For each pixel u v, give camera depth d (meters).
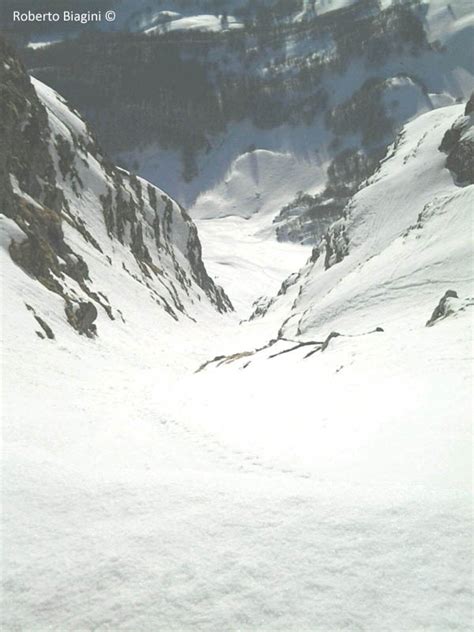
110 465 11.22
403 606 4.58
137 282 69.75
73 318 35.81
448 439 10.68
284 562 5.15
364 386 17.06
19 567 5.20
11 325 25.78
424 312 34.94
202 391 22.25
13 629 4.61
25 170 52.19
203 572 5.09
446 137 75.00
